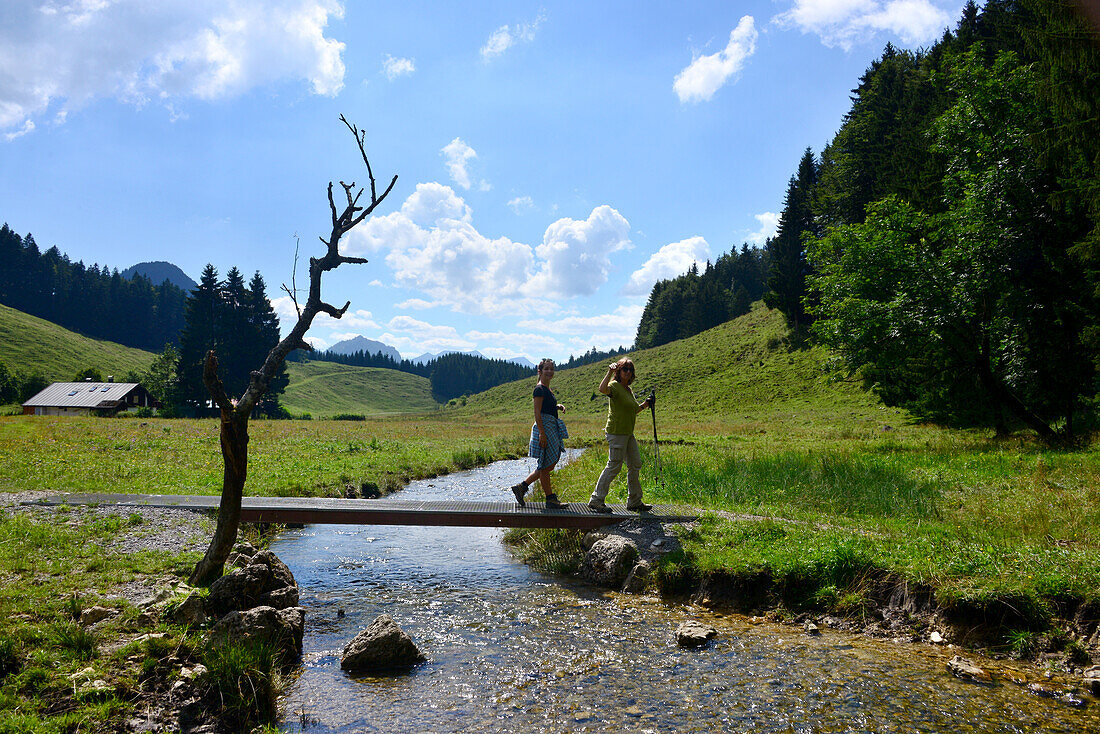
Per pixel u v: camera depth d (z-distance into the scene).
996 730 4.04
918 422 34.19
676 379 76.81
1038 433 19.83
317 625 6.27
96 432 27.72
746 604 6.67
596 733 4.02
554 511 9.02
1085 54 13.70
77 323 199.25
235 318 93.25
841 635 5.87
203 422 42.91
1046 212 19.77
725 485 11.44
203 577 6.09
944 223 22.92
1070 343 19.78
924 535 7.67
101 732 3.64
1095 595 5.37
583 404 87.25
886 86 52.22
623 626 6.21
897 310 21.22
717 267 155.75
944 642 5.53
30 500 9.95
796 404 55.19
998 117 21.36
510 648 5.61
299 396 182.12
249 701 4.16
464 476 20.22
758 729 4.06
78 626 4.80
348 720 4.23
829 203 59.06
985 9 39.78
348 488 14.66
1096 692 4.55
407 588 7.71
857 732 4.01
